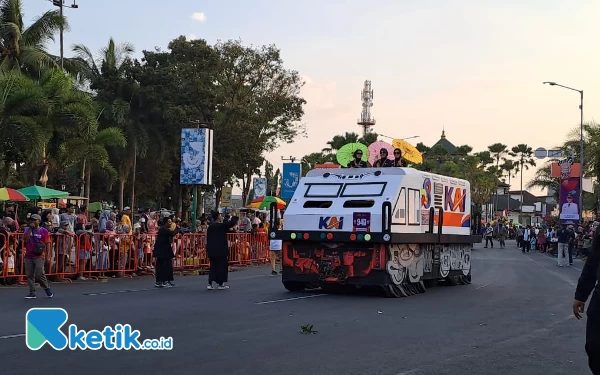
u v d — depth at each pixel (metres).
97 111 38.84
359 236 14.66
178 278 19.80
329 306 13.06
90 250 17.91
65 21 37.19
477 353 8.52
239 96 48.75
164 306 12.59
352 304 13.46
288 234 15.44
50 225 17.06
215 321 10.77
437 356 8.26
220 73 46.91
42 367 7.32
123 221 20.44
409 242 15.28
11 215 19.86
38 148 26.81
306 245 15.58
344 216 14.92
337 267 15.12
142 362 7.62
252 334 9.58
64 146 30.69
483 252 43.44
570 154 45.84
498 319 11.61
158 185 51.03
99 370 7.20
